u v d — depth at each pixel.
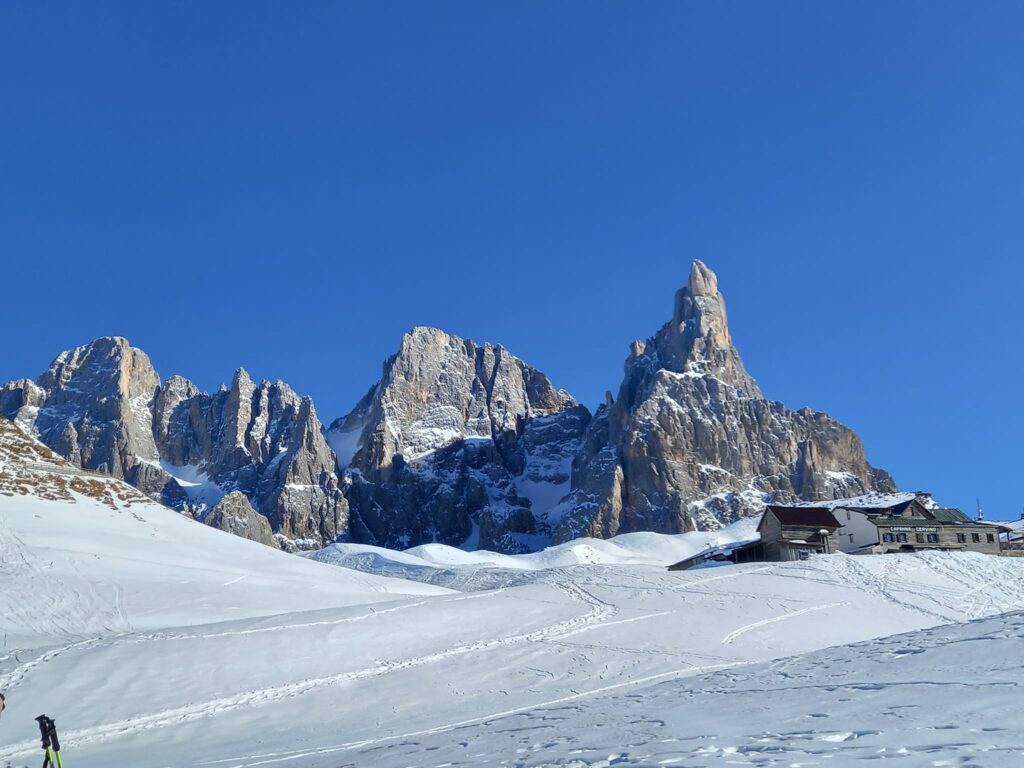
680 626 64.25
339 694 49.12
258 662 53.78
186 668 52.25
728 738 22.12
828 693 27.09
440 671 53.31
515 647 58.28
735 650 58.62
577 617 65.88
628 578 81.12
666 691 35.09
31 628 62.69
